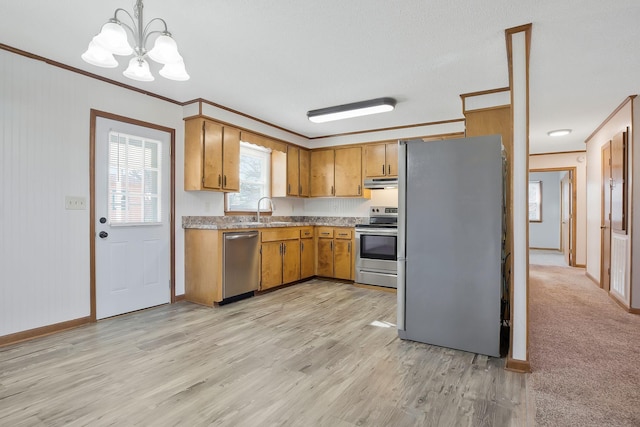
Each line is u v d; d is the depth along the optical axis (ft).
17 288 8.70
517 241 7.47
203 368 7.43
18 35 7.89
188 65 9.38
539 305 13.00
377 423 5.56
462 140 8.48
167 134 12.28
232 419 5.62
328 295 14.12
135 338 9.10
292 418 5.67
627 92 11.34
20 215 8.75
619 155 12.66
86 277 10.09
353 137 17.03
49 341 8.80
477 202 8.32
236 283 12.84
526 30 7.31
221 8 6.66
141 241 11.57
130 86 11.05
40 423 5.42
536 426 5.53
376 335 9.57
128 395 6.30
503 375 7.27
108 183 10.62
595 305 12.98
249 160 16.29
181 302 12.71
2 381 6.73
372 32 7.57
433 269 8.81
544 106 12.77
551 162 22.36
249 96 11.93
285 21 7.14
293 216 18.83
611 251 14.10
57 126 9.43
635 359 8.12
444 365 7.72
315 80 10.40
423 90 11.11
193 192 13.23
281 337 9.34
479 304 8.30
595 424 5.60
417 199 8.98
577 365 7.78
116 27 5.25
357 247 15.80
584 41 7.90
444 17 6.97
